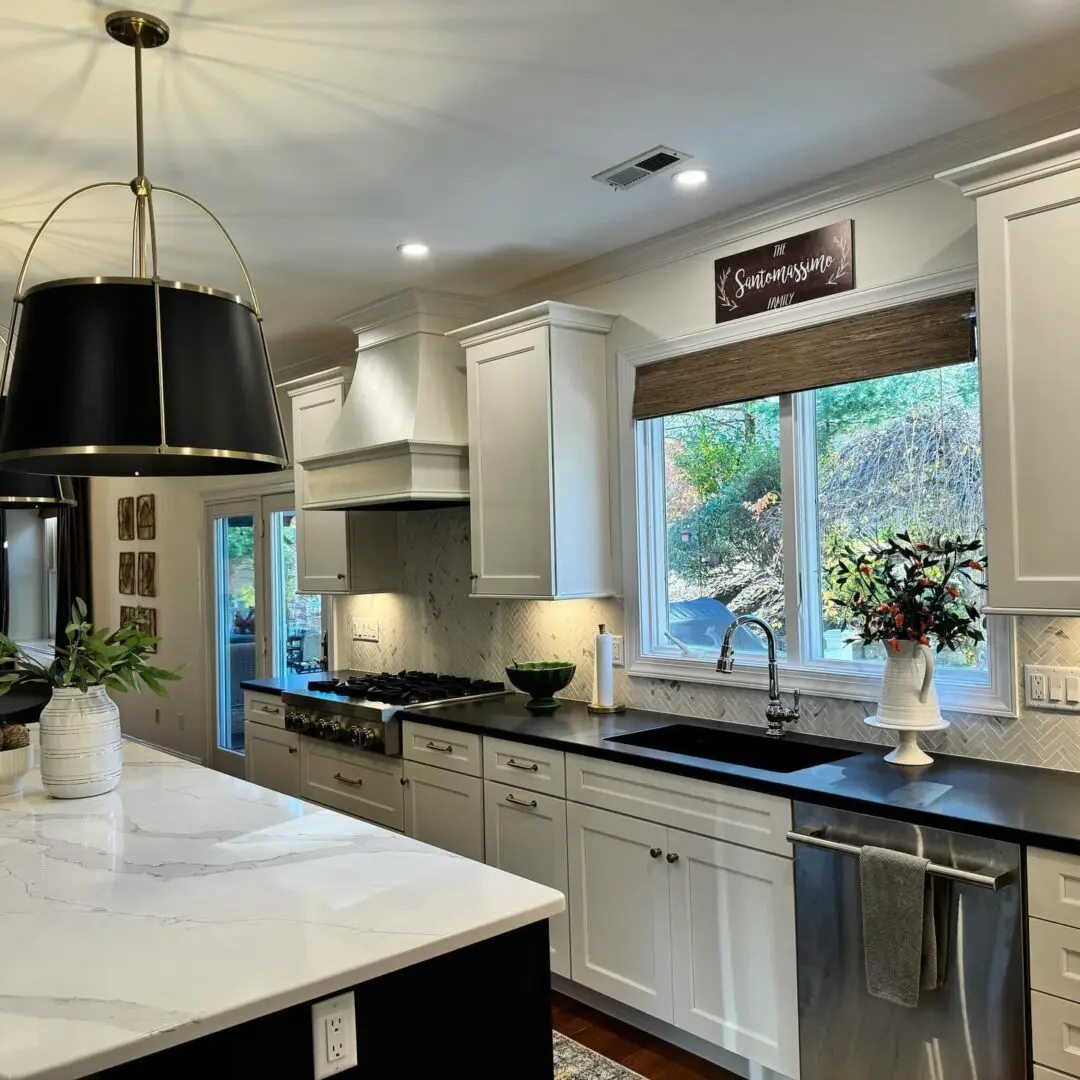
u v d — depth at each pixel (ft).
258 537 19.56
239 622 20.35
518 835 10.59
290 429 18.78
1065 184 7.04
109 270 12.11
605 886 9.59
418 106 7.95
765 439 10.89
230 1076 4.27
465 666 14.78
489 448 12.37
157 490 22.72
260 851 6.40
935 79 7.75
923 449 9.44
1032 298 7.22
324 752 13.83
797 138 8.79
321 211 10.27
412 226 10.79
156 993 4.27
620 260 11.92
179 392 5.06
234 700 20.54
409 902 5.40
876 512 9.82
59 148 8.50
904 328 9.22
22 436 4.98
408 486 12.68
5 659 7.89
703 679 11.10
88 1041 3.86
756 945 8.20
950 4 6.66
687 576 11.80
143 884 5.74
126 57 7.03
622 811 9.39
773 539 10.82
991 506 7.45
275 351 17.21
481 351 12.50
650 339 11.68
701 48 7.18
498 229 10.97
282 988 4.32
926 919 6.90
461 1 6.45
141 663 8.39
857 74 7.64
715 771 8.46
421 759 11.93
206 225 10.55
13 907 5.36
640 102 8.01
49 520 26.37
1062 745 8.17
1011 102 8.18
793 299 10.15
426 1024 4.97
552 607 13.21
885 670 8.62
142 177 6.06
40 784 8.47
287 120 8.13
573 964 9.97
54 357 4.98
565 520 11.60
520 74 7.49
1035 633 8.31
